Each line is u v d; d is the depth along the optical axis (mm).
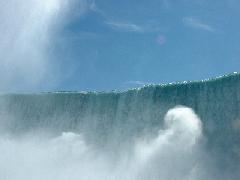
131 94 162625
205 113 146125
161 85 160125
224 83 150375
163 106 154500
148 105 157000
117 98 164125
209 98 149250
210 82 153000
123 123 156625
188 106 150500
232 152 132625
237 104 144000
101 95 167125
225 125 140625
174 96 155375
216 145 136250
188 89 154875
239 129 138000
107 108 163000
